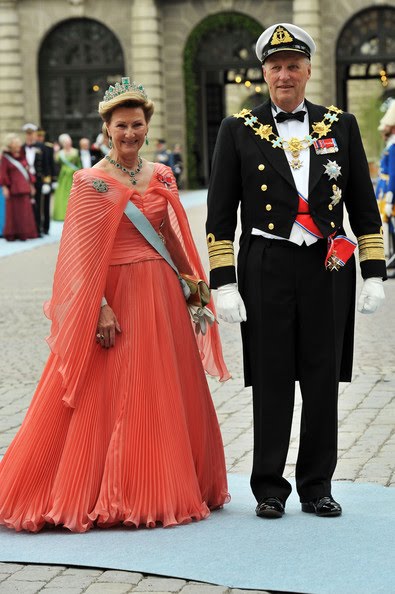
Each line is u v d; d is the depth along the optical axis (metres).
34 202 26.42
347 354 6.42
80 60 45.31
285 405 6.26
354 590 5.12
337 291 6.18
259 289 6.20
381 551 5.63
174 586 5.25
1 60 45.28
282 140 6.18
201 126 48.44
